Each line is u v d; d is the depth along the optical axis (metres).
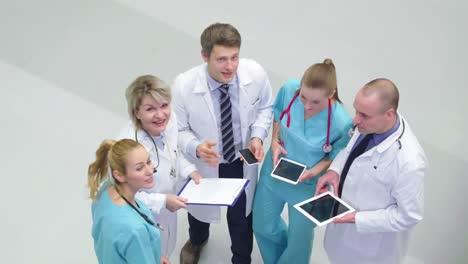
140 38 4.57
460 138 3.59
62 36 4.58
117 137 2.08
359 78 4.14
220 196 2.15
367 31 4.72
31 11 4.90
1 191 3.15
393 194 1.87
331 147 2.20
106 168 1.69
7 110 3.75
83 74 4.14
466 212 3.08
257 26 4.77
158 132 2.01
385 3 5.12
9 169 3.29
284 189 2.34
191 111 2.30
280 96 2.31
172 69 4.21
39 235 2.91
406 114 3.79
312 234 2.44
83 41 4.53
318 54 4.42
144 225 1.64
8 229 2.93
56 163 3.36
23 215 3.02
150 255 1.67
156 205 2.06
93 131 3.62
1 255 2.79
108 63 4.27
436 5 5.08
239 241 2.64
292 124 2.22
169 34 4.62
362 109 1.76
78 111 3.78
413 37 4.63
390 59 4.36
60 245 2.86
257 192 2.49
